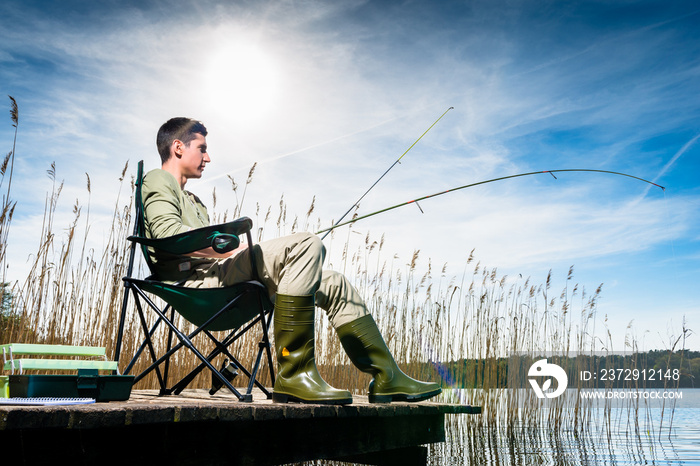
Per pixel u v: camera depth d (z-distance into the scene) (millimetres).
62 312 4352
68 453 1308
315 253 2230
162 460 1526
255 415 1700
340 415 2062
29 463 1230
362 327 2596
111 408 1334
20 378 1602
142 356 4598
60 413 1223
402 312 6910
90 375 1681
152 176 2422
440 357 7320
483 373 7445
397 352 6742
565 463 4504
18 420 1148
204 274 2363
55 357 4191
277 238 2287
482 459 4672
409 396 2535
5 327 4055
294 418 1932
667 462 4613
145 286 2275
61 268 4379
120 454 1425
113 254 4645
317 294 2590
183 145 2641
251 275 2279
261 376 4891
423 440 2824
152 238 2250
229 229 2137
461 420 7238
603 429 7027
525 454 4957
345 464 3582
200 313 2326
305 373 2156
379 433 2502
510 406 7328
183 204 2496
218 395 2619
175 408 1475
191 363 4867
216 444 1700
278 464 1928
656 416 8859
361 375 6066
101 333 4520
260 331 4973
